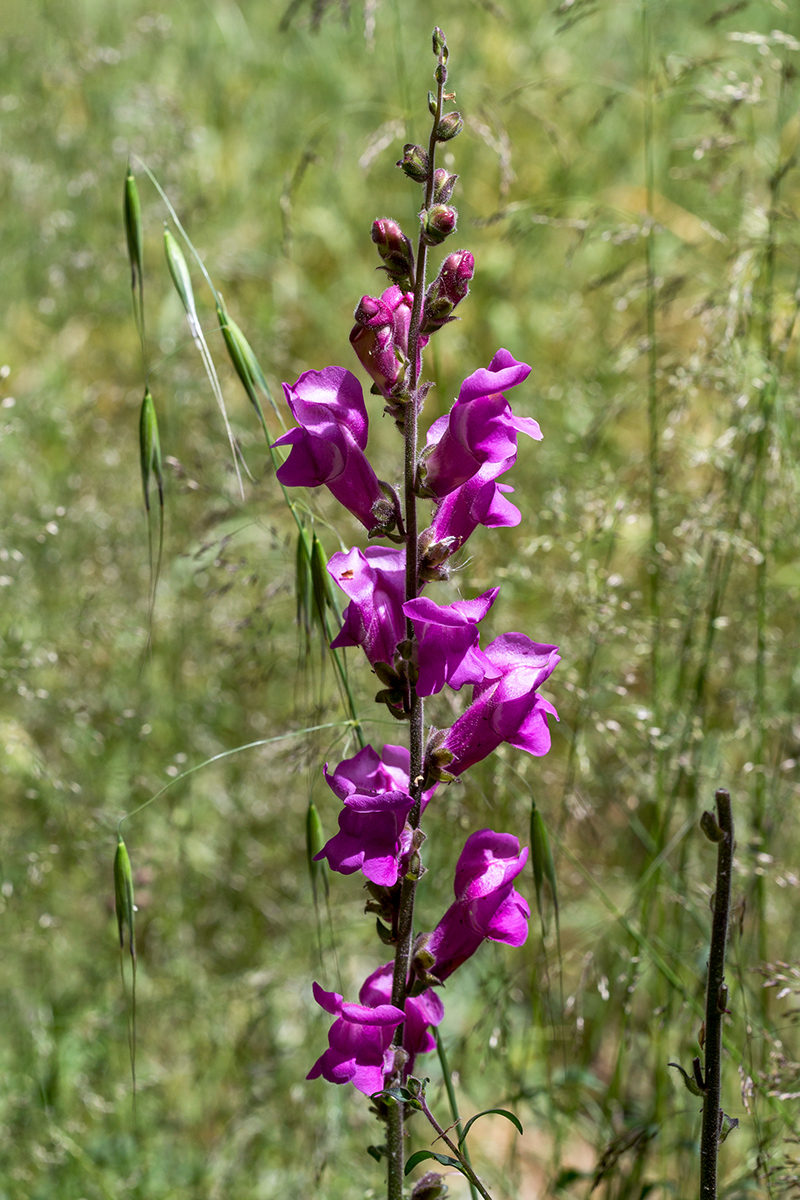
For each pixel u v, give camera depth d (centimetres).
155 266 170
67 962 128
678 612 123
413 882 98
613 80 197
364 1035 97
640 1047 122
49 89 174
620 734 119
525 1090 115
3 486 144
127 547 140
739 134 123
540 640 124
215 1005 125
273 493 135
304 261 195
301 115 203
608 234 122
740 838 122
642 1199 110
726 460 120
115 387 153
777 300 124
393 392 97
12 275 172
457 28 202
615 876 128
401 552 99
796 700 124
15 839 126
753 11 189
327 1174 119
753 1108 108
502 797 118
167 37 185
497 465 98
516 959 125
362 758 98
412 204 187
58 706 128
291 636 134
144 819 133
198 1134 123
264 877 132
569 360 169
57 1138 117
